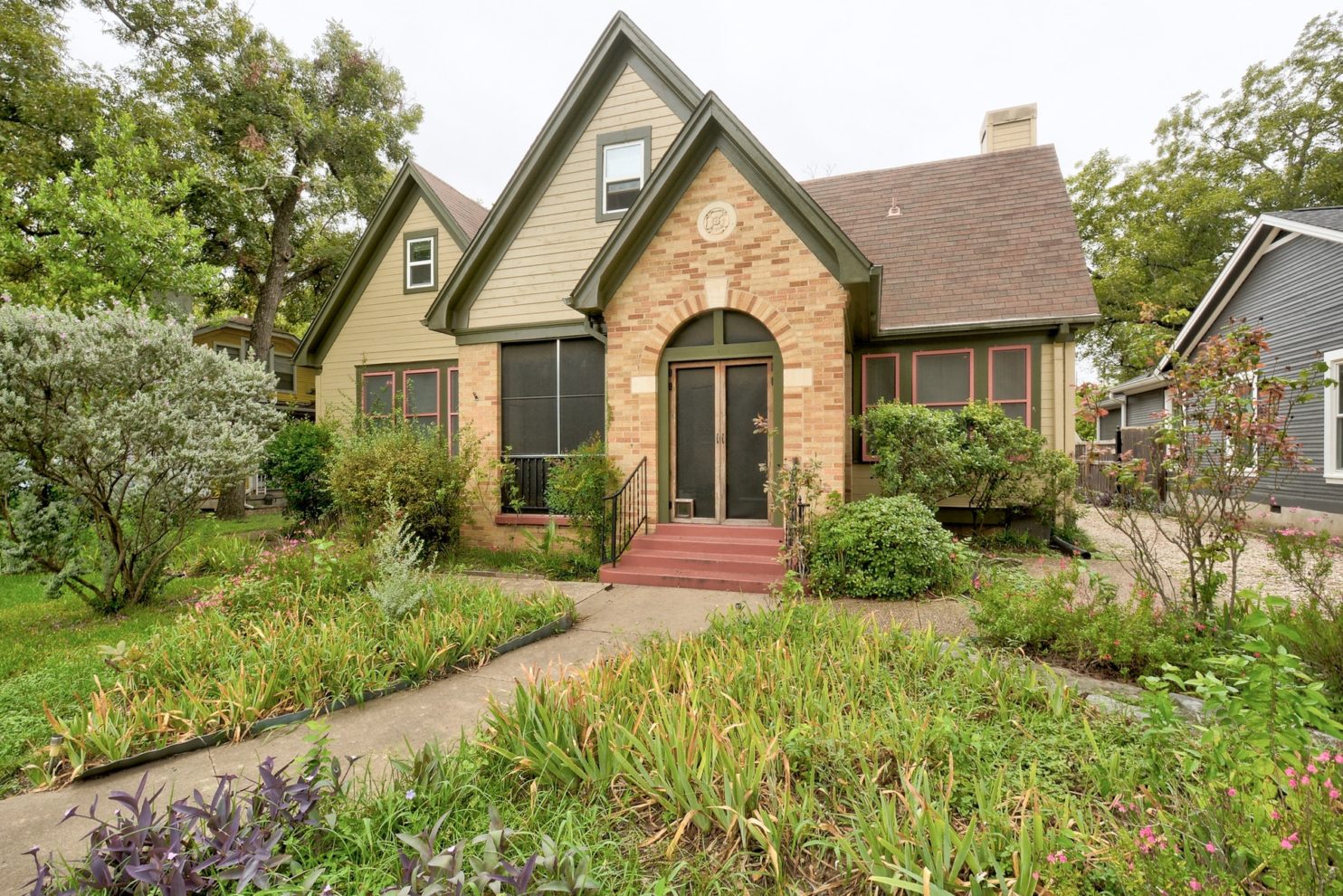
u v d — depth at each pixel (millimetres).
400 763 2818
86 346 5543
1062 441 9281
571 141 10000
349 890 2211
